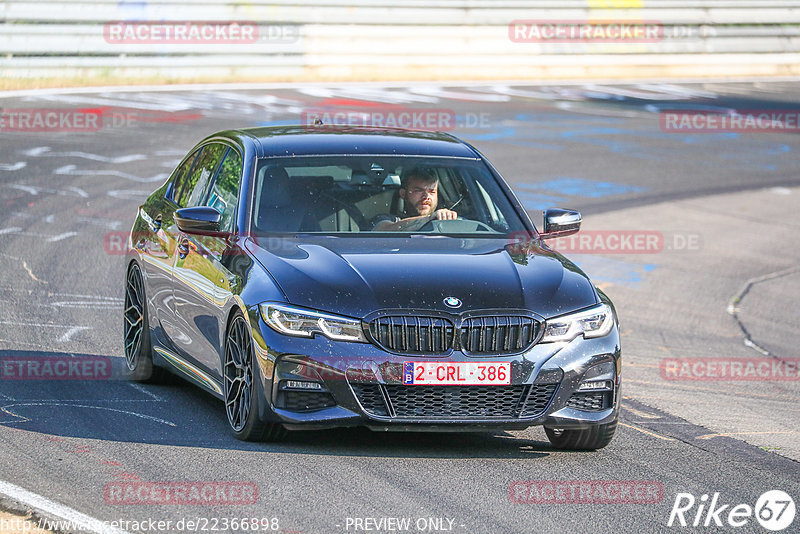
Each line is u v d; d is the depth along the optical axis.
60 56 104.88
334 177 26.88
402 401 22.30
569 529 18.88
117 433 23.89
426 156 28.03
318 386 22.12
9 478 20.39
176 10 112.44
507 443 24.69
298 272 23.17
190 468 21.42
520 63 137.62
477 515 19.36
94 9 106.75
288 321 22.30
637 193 73.19
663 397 31.23
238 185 26.64
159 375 29.25
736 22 152.62
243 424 23.28
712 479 22.50
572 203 68.56
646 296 48.00
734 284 51.44
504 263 24.33
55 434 23.62
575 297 23.52
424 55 130.88
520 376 22.47
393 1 128.12
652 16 147.12
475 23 134.62
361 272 23.20
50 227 51.66
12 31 101.75
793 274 54.38
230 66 116.50
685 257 56.34
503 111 106.31
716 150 93.62
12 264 44.25
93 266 44.97
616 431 26.59
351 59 125.50
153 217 29.91
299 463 22.00
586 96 123.31
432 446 23.94
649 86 136.38
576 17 142.12
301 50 121.62
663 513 20.00
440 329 22.28
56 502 19.09
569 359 22.88
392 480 21.17
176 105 94.31
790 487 22.17
